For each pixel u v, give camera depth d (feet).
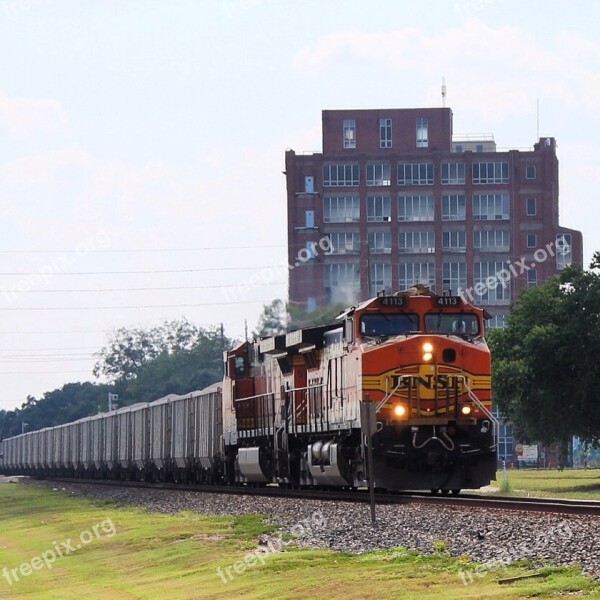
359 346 278.26
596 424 485.56
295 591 162.50
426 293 287.07
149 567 225.35
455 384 274.77
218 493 378.32
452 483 275.18
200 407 459.32
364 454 274.36
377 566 171.01
